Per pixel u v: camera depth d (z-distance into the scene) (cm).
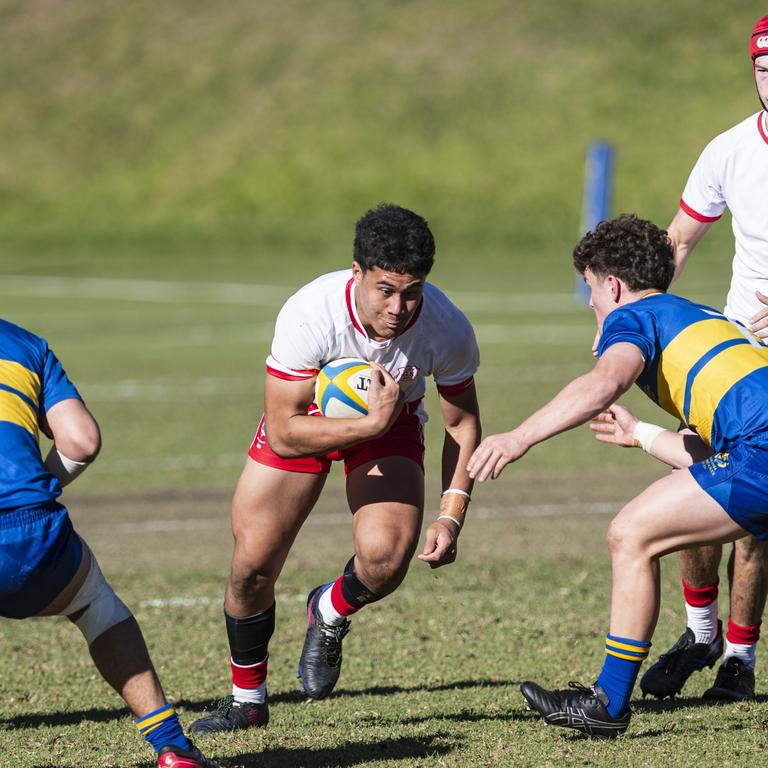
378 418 1742
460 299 11006
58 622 2841
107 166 19838
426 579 3103
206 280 13238
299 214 18375
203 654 2489
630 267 1783
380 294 1717
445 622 2672
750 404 1638
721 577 3102
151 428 5562
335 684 2130
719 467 1647
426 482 4378
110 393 6481
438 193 18625
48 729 1939
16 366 1573
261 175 19275
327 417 1812
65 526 1509
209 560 3434
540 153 19325
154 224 18288
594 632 2544
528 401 5962
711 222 2220
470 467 1598
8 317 10000
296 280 13175
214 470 4731
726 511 1639
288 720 1989
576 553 3394
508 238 17275
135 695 1524
